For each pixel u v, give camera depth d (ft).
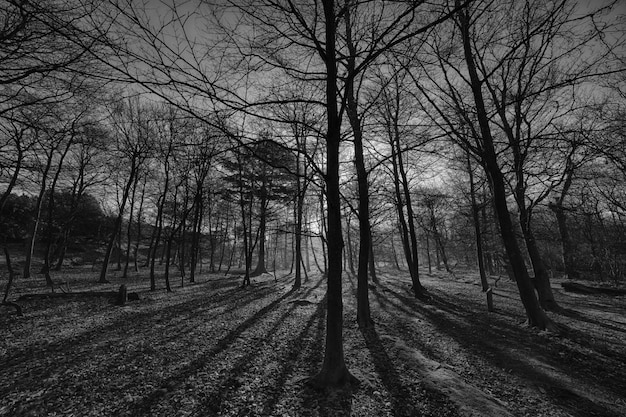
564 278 88.43
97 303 40.52
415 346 27.30
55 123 29.48
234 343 27.40
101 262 109.40
